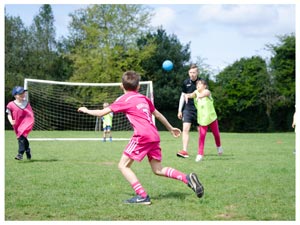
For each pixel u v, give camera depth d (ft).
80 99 101.55
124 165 15.78
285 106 102.37
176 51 112.06
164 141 51.19
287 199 16.08
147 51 103.50
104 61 103.04
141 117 15.71
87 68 104.01
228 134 71.77
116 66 105.09
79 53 106.83
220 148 31.30
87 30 102.63
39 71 123.13
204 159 29.17
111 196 16.58
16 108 27.43
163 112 110.01
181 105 31.94
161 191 17.56
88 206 14.97
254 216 13.82
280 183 19.34
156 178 20.84
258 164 26.22
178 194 16.97
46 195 16.70
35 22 137.28
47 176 21.39
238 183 19.34
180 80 111.04
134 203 15.38
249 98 102.78
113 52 101.91
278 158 29.91
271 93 101.76
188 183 15.58
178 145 43.88
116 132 81.87
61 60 127.95
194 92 28.50
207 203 15.43
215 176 21.29
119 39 104.27
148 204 15.28
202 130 28.09
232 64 109.60
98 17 103.81
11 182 19.62
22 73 121.39
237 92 102.83
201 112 28.17
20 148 27.73
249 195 16.75
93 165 26.09
